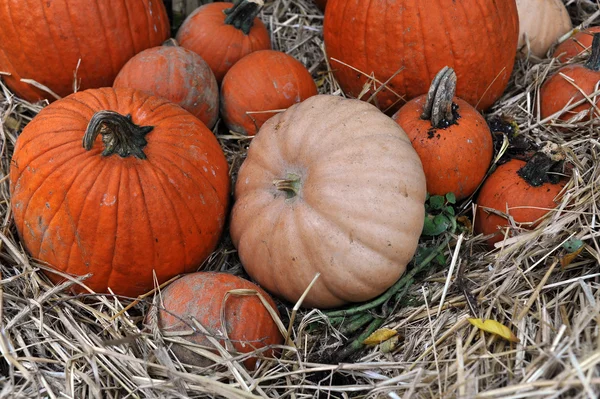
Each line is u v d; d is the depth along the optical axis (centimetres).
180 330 115
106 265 119
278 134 126
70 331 119
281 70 136
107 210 116
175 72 131
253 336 116
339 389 114
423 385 112
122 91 125
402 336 120
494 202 127
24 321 118
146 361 114
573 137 134
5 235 125
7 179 131
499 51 134
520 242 122
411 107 130
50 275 123
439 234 129
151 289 123
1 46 134
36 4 130
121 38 135
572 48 143
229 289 118
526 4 147
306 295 121
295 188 121
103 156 118
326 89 149
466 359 113
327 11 139
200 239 123
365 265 117
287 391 116
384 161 119
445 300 122
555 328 113
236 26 142
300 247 119
